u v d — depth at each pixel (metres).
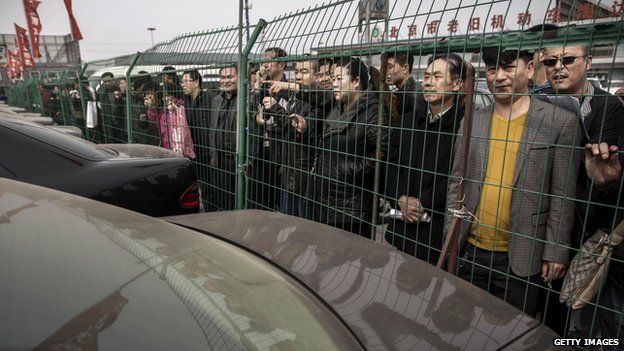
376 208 2.30
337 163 2.46
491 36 1.67
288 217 1.77
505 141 1.68
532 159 1.77
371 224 2.33
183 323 0.77
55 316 0.67
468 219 1.80
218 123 3.58
